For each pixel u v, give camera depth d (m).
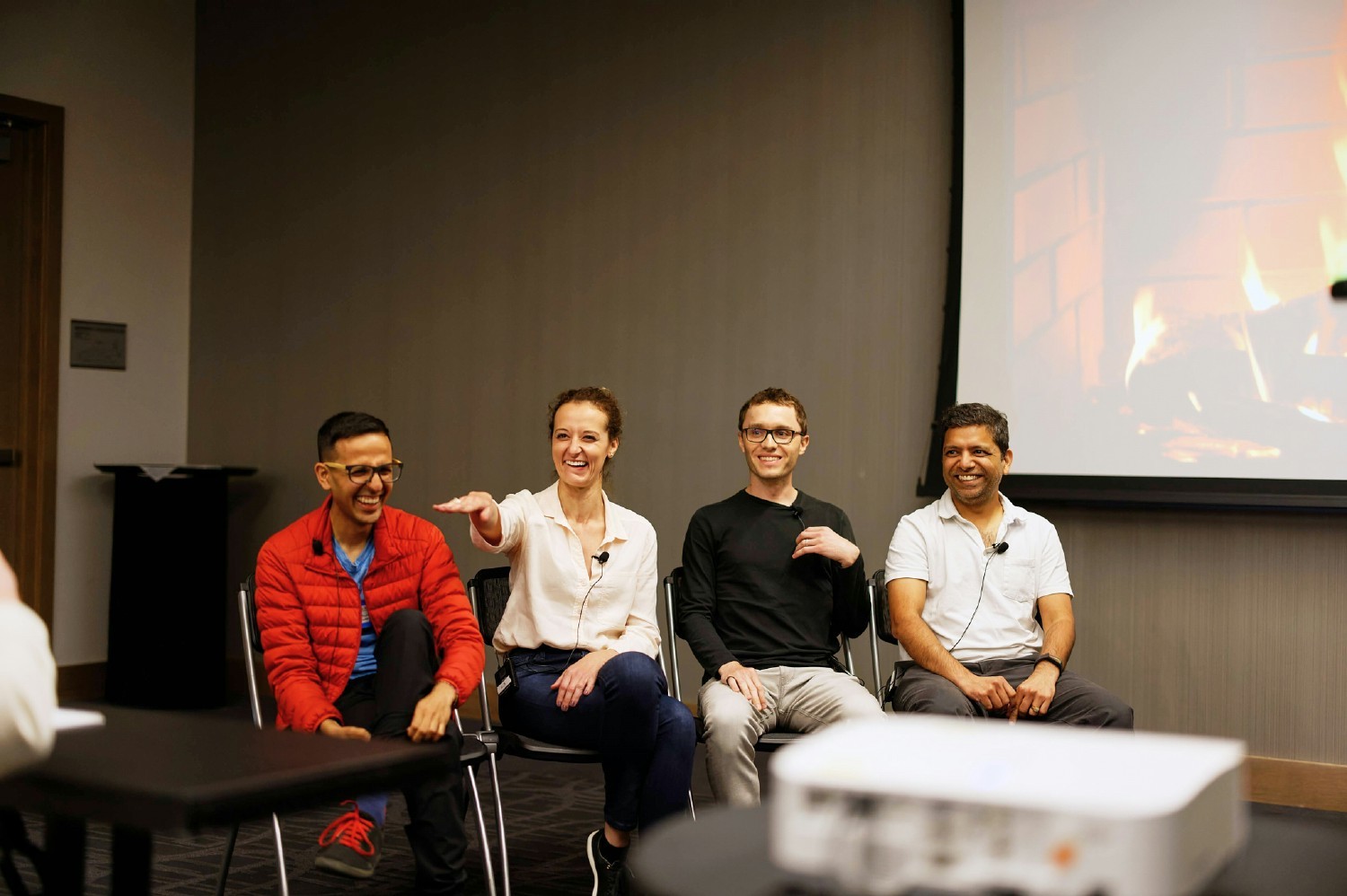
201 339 6.26
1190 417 3.68
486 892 2.98
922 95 4.21
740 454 4.58
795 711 2.99
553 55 5.11
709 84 4.70
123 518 5.51
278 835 2.52
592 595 2.94
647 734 2.67
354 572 2.83
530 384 5.13
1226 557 3.70
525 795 3.97
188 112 6.29
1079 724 2.87
